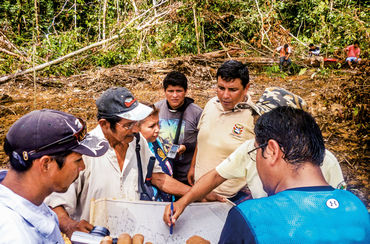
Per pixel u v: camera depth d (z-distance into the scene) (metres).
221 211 1.86
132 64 10.34
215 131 2.51
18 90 8.18
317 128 1.19
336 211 1.06
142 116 1.94
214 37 12.64
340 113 5.80
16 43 11.11
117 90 1.96
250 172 1.88
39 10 12.28
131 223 1.76
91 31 13.30
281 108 1.26
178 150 3.05
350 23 11.68
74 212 1.94
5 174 1.26
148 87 8.73
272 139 1.19
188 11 12.21
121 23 11.51
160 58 11.33
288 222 1.04
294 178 1.16
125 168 2.03
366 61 5.80
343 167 4.42
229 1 12.86
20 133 1.12
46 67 9.09
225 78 2.35
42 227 1.15
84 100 7.62
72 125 1.23
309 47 11.23
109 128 1.94
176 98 3.09
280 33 12.30
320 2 12.78
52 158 1.16
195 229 1.79
